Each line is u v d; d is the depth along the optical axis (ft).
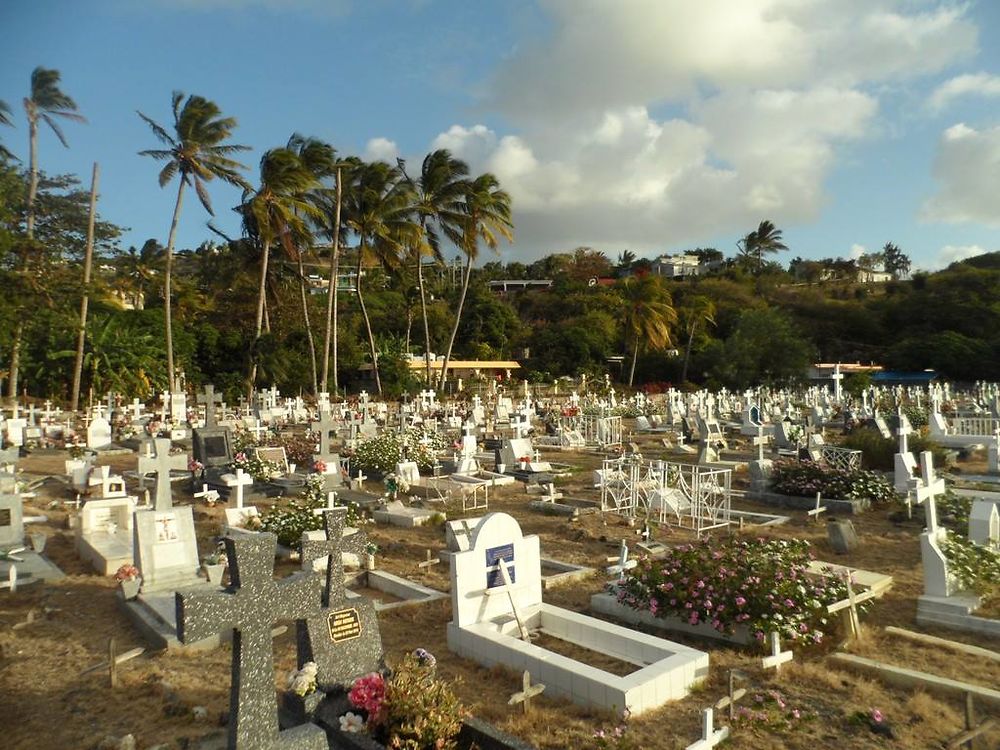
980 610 25.45
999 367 188.44
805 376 186.70
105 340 129.29
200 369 160.25
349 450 67.51
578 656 23.21
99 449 80.48
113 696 20.61
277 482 56.65
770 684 20.56
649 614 25.81
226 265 167.84
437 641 24.80
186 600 15.26
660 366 219.82
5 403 113.80
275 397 131.85
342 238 147.23
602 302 263.29
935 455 61.00
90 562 35.63
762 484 49.39
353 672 19.15
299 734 16.24
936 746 16.99
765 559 24.70
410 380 162.91
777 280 294.46
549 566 34.32
